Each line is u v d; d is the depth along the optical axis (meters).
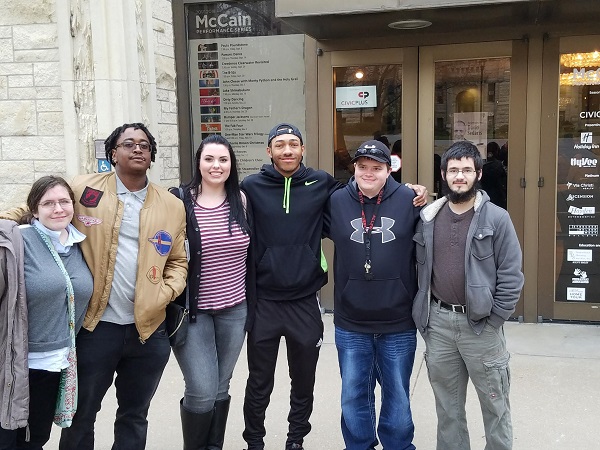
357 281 3.15
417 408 4.06
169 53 5.99
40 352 2.69
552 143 5.48
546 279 5.62
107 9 5.14
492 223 2.87
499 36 5.46
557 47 5.37
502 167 5.63
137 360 3.02
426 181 5.79
